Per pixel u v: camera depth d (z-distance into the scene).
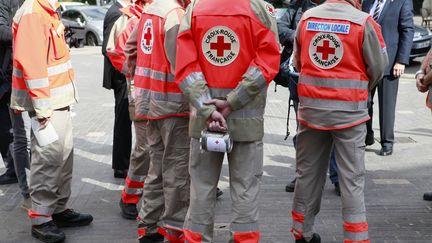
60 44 4.61
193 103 3.60
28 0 4.45
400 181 6.40
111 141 8.38
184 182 4.25
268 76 3.53
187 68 3.62
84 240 4.77
